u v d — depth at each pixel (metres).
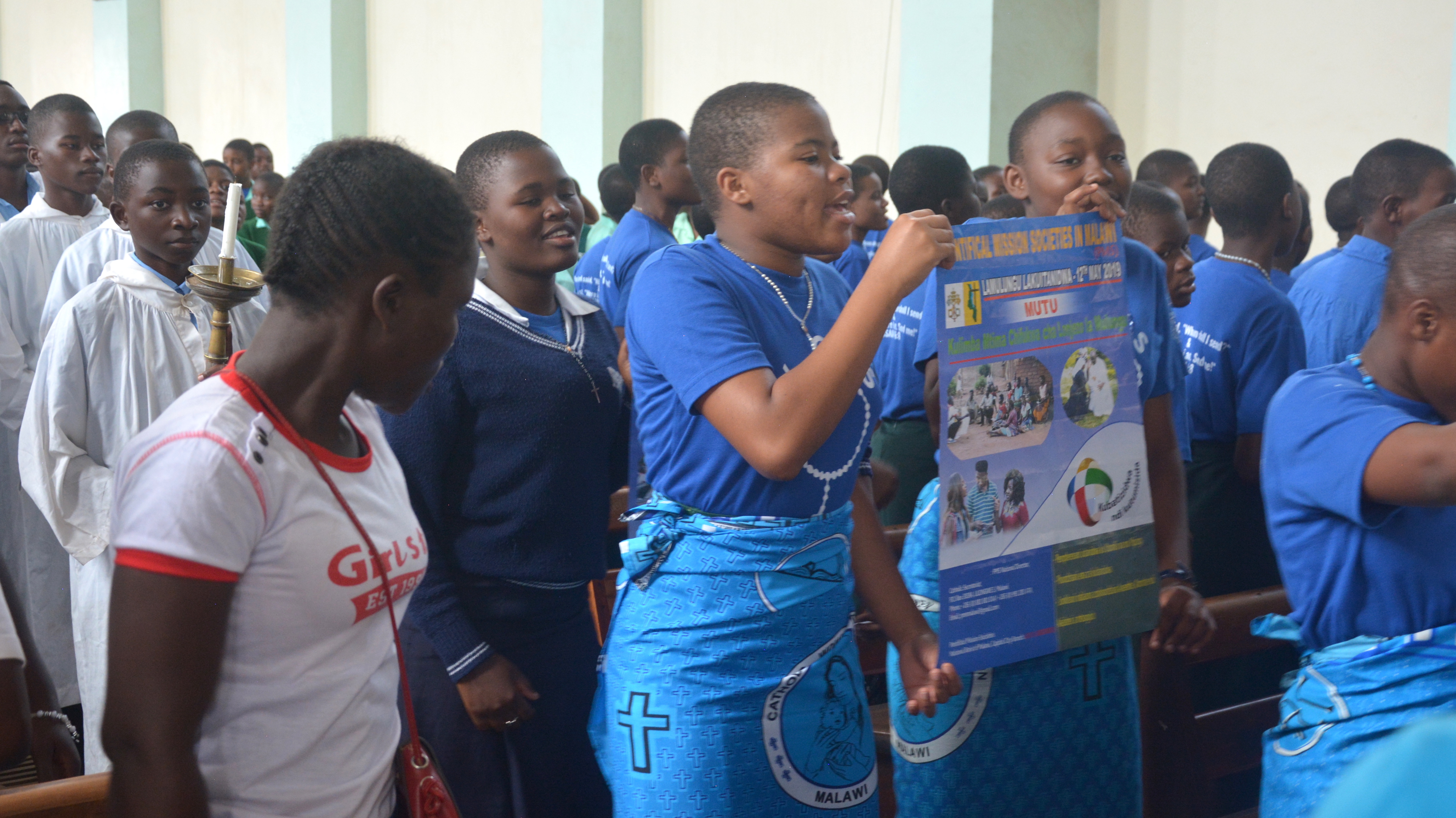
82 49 13.15
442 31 10.26
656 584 1.55
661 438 1.54
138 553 0.98
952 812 1.81
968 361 1.54
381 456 1.22
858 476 1.68
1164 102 6.93
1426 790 0.30
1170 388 1.97
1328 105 6.20
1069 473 1.66
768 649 1.51
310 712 1.10
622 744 1.58
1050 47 7.02
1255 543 2.96
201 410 1.04
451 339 1.13
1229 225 3.05
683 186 4.21
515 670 1.79
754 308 1.50
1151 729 1.90
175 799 0.97
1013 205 3.50
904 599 1.69
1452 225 1.32
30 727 1.14
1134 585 1.75
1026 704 1.78
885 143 7.66
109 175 4.18
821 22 7.93
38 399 2.47
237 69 11.77
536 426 1.79
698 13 8.65
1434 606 1.38
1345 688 1.42
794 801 1.53
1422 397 1.37
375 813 1.19
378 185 1.05
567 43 9.00
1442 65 5.75
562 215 1.89
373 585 1.12
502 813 1.81
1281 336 2.83
